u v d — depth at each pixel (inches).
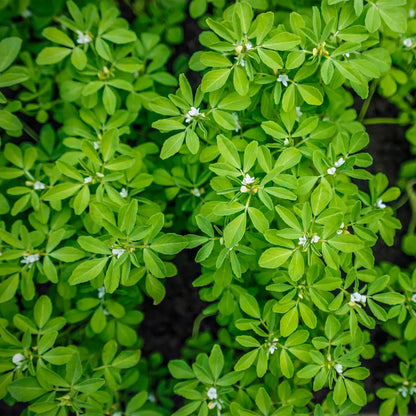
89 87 19.1
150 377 23.1
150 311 23.9
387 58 18.8
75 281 17.0
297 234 16.9
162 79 20.7
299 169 18.3
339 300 17.3
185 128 17.6
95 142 19.4
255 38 17.8
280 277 17.8
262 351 18.0
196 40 24.1
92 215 17.0
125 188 19.1
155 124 17.4
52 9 21.3
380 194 20.0
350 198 19.4
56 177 19.0
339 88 19.1
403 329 20.5
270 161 17.1
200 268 23.4
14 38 18.0
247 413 17.9
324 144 18.9
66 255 18.6
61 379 17.6
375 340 23.0
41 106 21.5
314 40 17.3
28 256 18.5
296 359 19.7
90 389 17.8
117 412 20.0
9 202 20.4
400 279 19.1
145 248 17.3
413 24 20.5
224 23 17.7
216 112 17.8
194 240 17.8
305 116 18.6
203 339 22.5
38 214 19.1
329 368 17.6
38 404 17.5
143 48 20.8
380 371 23.3
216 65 17.1
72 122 19.9
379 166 25.0
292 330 17.3
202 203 20.0
